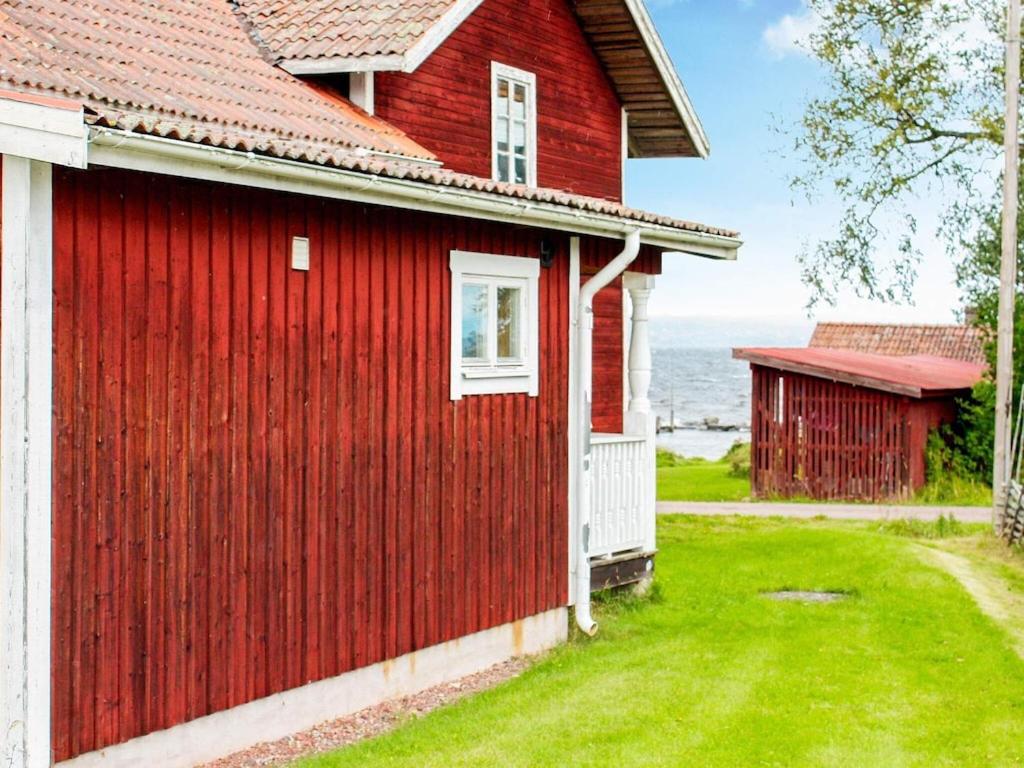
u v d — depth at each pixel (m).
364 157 8.05
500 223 9.97
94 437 6.86
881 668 10.44
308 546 8.38
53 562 6.64
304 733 8.39
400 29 11.03
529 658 10.66
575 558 11.33
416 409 9.37
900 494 25.55
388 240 9.06
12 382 6.40
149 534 7.21
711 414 110.25
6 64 7.38
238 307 7.79
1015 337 25.64
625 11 13.80
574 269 11.25
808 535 17.67
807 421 26.61
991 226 26.91
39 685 6.54
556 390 11.05
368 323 8.88
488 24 12.66
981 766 8.07
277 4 12.24
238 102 9.09
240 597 7.85
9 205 6.39
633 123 15.77
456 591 9.85
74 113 6.00
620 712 8.94
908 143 28.55
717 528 19.59
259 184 7.23
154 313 7.21
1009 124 19.58
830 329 39.50
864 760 8.09
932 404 26.53
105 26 9.55
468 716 8.77
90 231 6.81
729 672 10.16
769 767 7.89
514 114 13.10
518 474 10.56
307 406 8.35
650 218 11.12
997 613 12.80
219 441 7.67
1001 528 18.41
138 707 7.16
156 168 6.58
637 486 12.57
